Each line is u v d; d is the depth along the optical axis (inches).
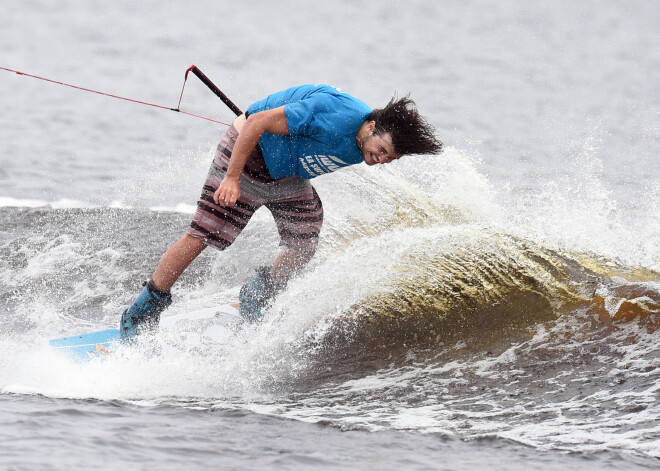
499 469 491.2
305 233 755.4
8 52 3528.5
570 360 663.8
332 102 669.3
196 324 781.9
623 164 1911.9
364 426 566.9
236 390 661.3
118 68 3270.2
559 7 5836.6
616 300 721.0
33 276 997.8
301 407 616.4
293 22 4881.9
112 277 1000.9
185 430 545.6
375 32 4623.5
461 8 5723.4
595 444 530.6
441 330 730.8
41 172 1738.4
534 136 2263.8
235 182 685.3
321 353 723.4
